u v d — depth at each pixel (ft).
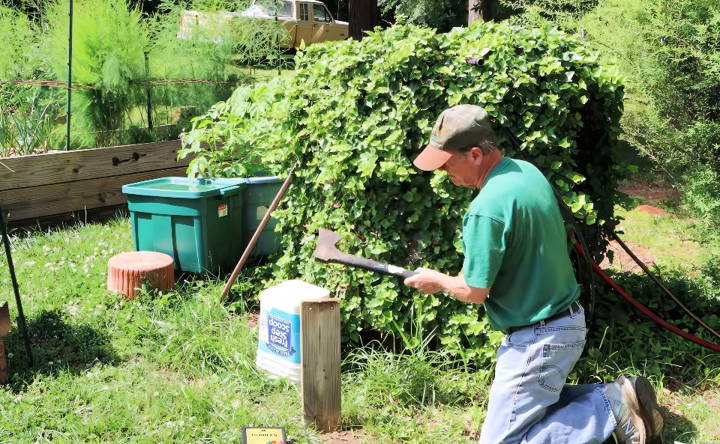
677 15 18.03
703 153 17.67
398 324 15.07
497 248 9.57
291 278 17.46
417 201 14.57
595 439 10.31
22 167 22.97
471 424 12.89
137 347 15.40
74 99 26.08
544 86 14.03
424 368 13.87
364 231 15.19
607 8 21.62
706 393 14.30
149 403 13.05
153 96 28.45
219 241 19.34
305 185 16.51
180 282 19.43
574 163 14.58
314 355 12.39
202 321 16.40
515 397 10.05
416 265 14.88
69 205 24.48
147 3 32.32
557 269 9.81
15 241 21.81
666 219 26.35
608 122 15.67
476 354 14.46
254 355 15.01
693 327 16.75
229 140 21.93
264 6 39.47
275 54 32.53
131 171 26.27
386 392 13.80
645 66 18.53
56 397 13.01
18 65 27.37
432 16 52.70
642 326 16.08
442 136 9.94
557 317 9.94
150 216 19.22
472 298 9.86
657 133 18.93
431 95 14.15
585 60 14.30
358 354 15.05
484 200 9.61
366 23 41.42
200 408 12.78
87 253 21.17
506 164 10.00
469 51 14.03
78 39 25.98
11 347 15.07
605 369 14.44
